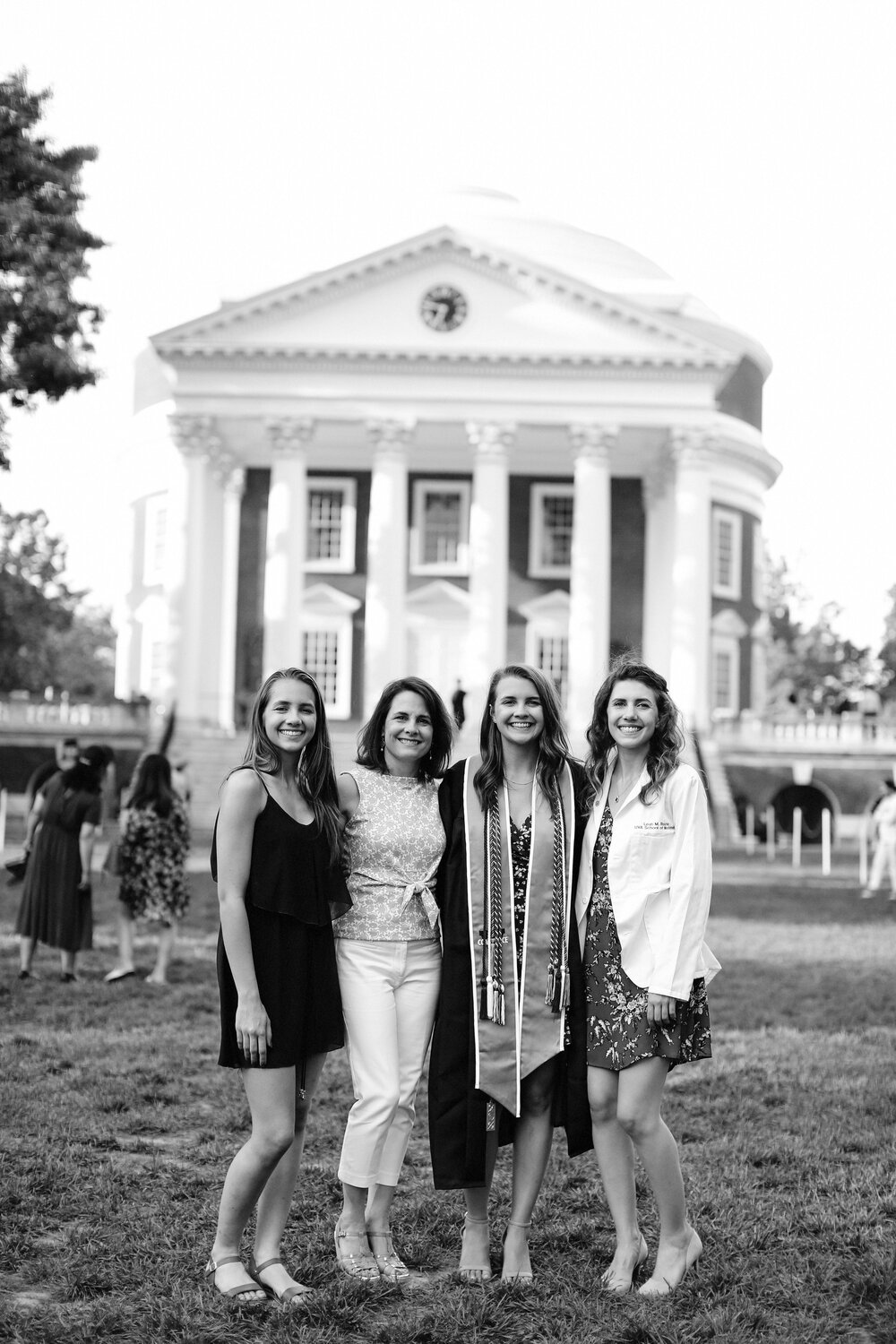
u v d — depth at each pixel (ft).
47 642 201.67
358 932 19.97
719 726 159.43
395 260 148.46
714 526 181.98
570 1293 18.79
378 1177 20.17
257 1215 20.16
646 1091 19.30
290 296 148.15
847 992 46.14
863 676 250.37
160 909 44.80
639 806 19.92
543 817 20.06
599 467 149.69
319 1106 29.60
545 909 19.81
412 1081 20.24
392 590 148.05
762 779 157.48
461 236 148.15
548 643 171.94
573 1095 19.81
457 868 20.04
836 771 157.07
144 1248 20.34
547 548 173.17
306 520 165.27
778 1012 42.11
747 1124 28.14
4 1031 36.29
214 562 155.94
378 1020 19.79
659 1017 19.03
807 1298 18.79
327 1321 17.76
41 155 83.51
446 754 21.18
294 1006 19.02
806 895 83.51
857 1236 21.11
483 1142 19.40
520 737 19.92
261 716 19.60
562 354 148.36
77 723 152.15
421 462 170.19
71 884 44.78
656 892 19.49
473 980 19.54
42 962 49.32
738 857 126.82
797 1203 22.86
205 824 127.95
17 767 151.84
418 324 150.00
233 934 18.81
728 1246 20.75
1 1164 24.11
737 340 192.54
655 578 167.73
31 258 80.33
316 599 169.37
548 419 150.00
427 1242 21.18
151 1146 26.09
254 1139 18.85
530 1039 19.49
